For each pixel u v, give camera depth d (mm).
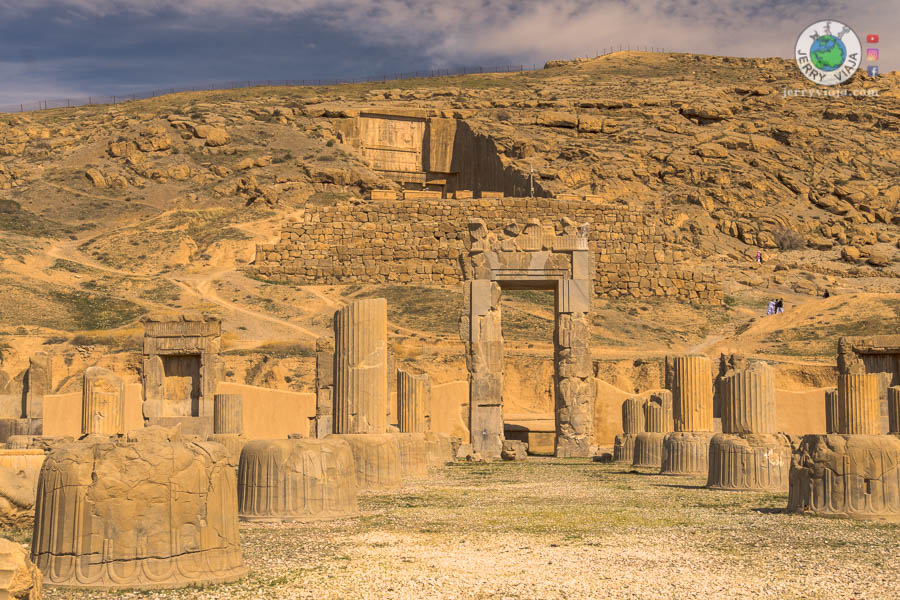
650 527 13695
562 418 35938
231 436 25219
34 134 108938
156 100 127125
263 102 119000
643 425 32594
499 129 105438
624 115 117938
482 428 35125
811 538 12531
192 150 101812
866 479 14609
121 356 51438
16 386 38625
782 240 91688
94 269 72312
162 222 82125
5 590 6688
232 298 67062
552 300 71125
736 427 20062
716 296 75062
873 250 89312
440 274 75062
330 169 96062
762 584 9367
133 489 9133
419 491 19719
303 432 38188
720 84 133750
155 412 34875
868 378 26062
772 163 106875
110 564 9031
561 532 13156
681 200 97125
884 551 11406
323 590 8953
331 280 74688
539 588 9141
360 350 20375
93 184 95188
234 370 50219
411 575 9742
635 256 75938
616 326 66125
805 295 76062
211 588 9008
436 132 108625
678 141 109812
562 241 36344
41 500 9375
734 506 16578
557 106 118750
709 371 24797
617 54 166875
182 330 35281
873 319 60562
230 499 9727
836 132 117562
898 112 123688
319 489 14789
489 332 35750
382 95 126375
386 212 79438
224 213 85625
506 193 95875
